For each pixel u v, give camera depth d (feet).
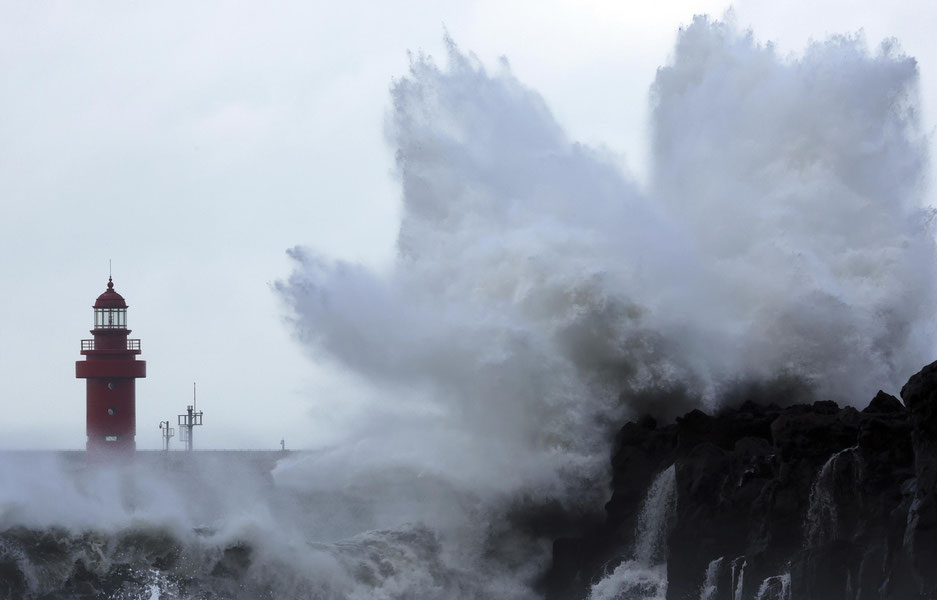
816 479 132.16
